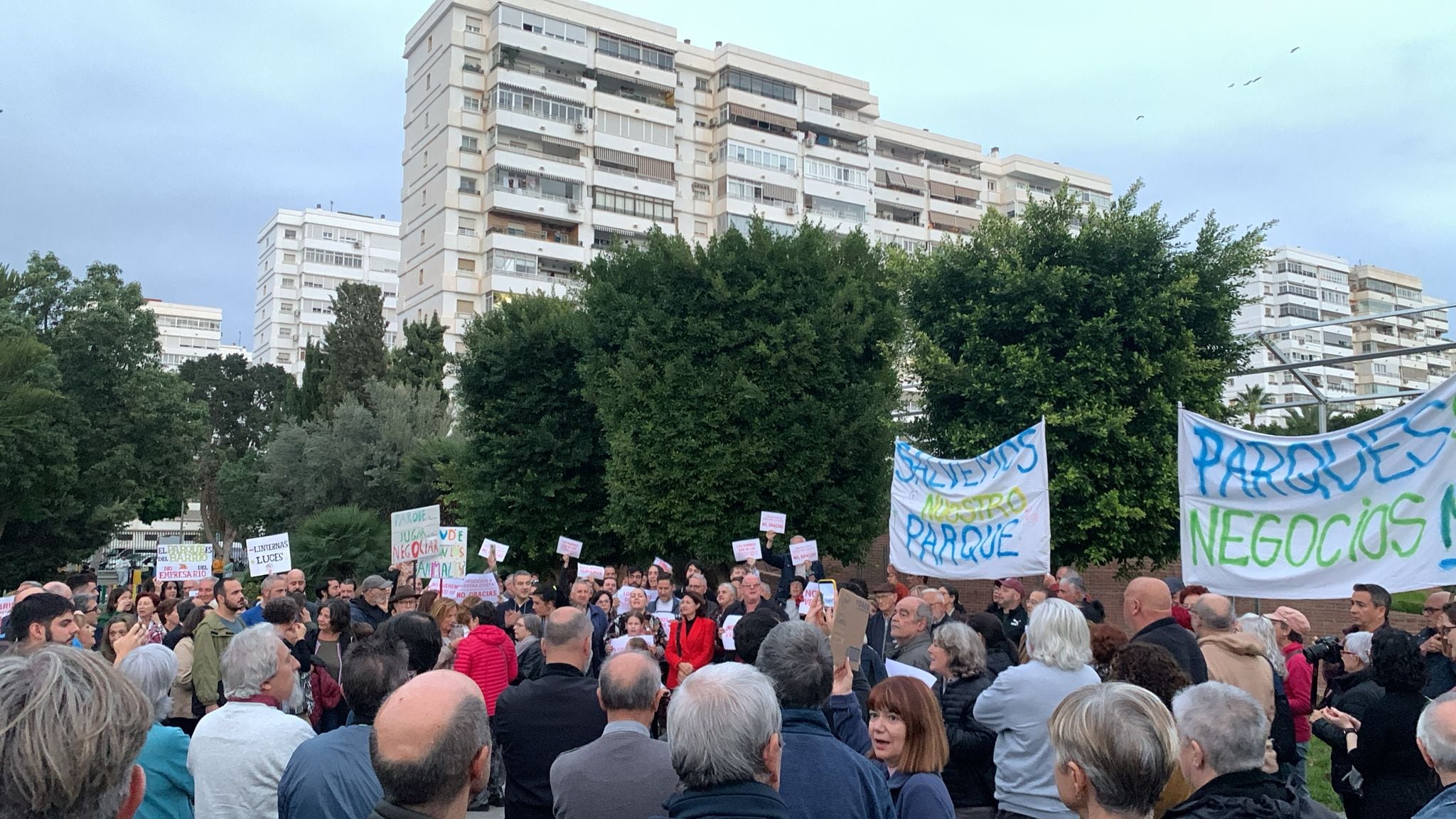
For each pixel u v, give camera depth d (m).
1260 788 3.33
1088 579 25.12
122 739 1.63
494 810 9.57
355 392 47.41
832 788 3.52
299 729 4.30
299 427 45.38
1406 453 6.85
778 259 22.94
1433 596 7.02
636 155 61.41
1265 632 6.53
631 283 24.19
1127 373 21.44
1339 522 7.08
